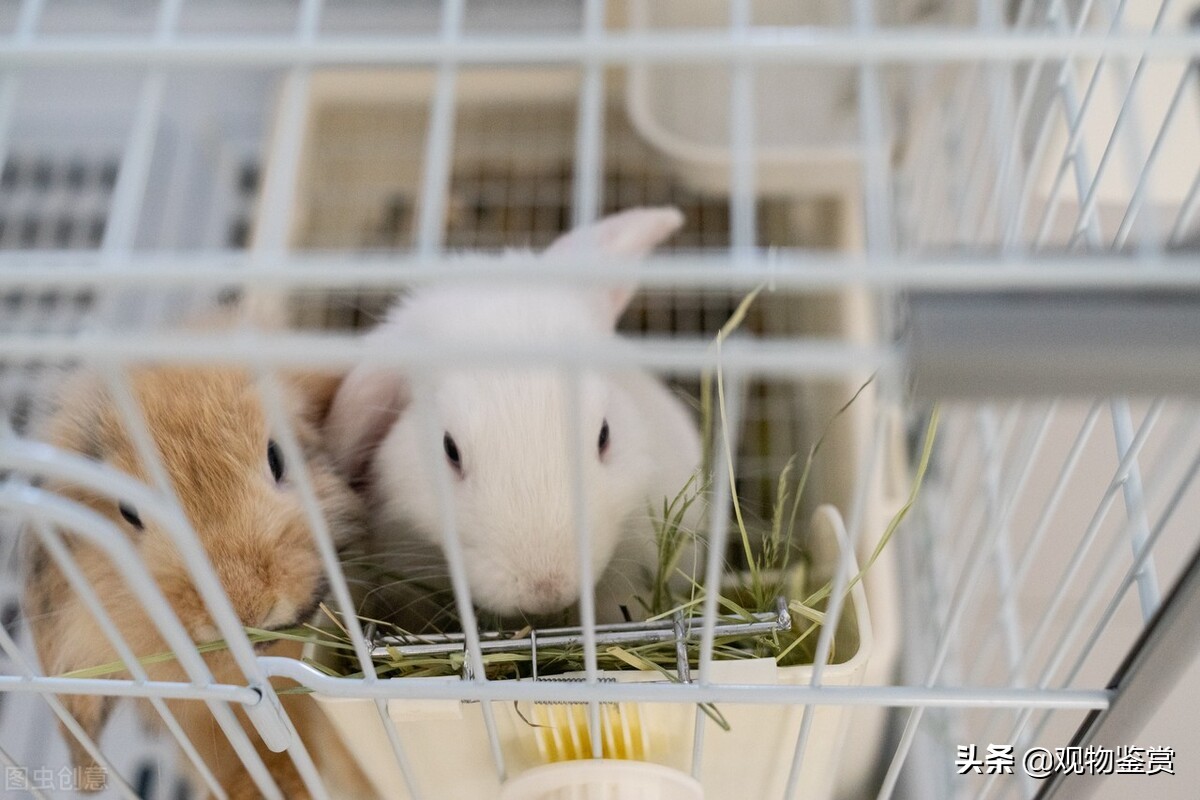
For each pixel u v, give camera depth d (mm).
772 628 764
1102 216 1143
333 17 1786
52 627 913
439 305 1030
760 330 1531
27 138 1735
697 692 668
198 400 884
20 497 521
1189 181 1067
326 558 594
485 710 705
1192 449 1005
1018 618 1152
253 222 1420
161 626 611
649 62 488
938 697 680
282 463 924
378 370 983
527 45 478
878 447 510
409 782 763
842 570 576
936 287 453
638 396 1100
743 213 474
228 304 1012
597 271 441
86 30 1789
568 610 968
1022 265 451
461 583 600
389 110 1731
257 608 820
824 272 451
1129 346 433
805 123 1601
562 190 1749
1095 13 995
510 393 915
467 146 1769
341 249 1668
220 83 1767
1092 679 1135
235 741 727
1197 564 603
